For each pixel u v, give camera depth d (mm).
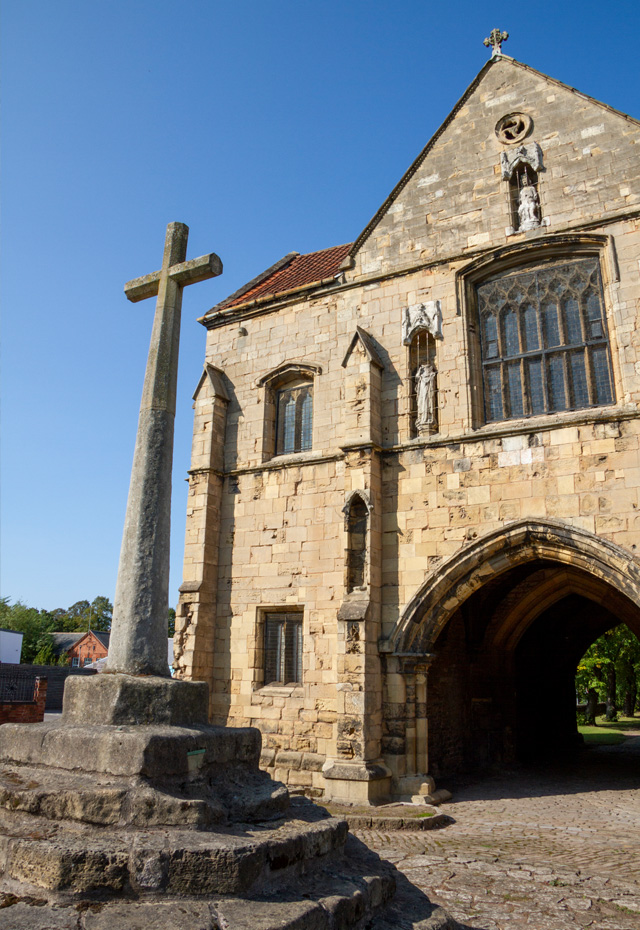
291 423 20031
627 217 15742
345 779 14797
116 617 7391
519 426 15680
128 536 7633
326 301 19672
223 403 20875
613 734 37062
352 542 16828
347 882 5820
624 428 14617
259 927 4590
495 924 7637
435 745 19031
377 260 19000
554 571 20547
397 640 15977
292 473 19000
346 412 17703
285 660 18109
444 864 10188
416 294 18141
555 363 16312
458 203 18156
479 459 16094
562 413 15898
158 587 7512
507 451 15797
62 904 4832
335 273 20656
